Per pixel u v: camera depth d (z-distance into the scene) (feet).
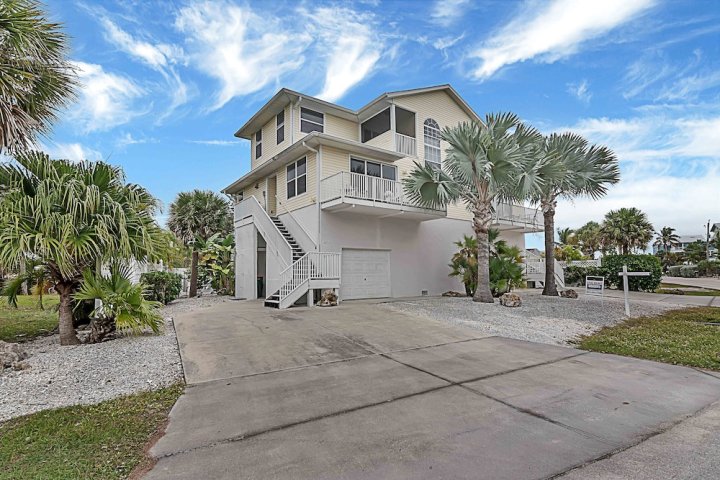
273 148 56.95
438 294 56.24
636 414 12.74
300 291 39.29
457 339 24.73
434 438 11.07
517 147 39.60
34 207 20.62
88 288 22.77
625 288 35.86
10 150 20.53
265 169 56.49
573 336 26.50
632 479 8.82
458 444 10.68
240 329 26.99
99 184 23.12
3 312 38.96
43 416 13.08
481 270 42.86
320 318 31.45
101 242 21.89
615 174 47.60
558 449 10.34
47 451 10.63
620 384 15.93
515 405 13.61
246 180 62.64
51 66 22.22
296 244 48.78
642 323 31.53
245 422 12.48
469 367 18.57
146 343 23.29
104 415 13.19
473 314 33.78
